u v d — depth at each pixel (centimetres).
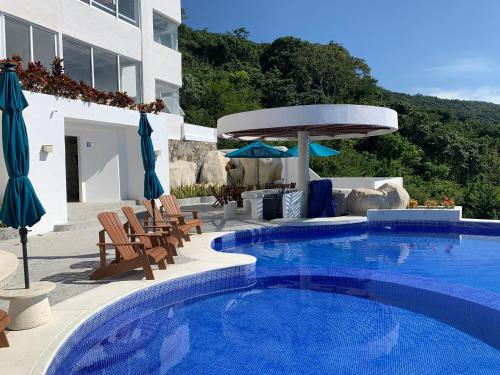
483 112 8550
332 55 5656
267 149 1825
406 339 607
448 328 652
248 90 4806
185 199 2108
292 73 5612
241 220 1554
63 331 512
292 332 634
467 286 793
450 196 2930
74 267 852
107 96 1619
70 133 1750
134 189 1834
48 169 1305
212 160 2519
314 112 1374
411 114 4562
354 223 1514
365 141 4044
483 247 1268
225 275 850
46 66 1584
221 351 572
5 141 521
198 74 4856
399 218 1551
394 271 995
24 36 1495
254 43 6831
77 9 1712
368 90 5422
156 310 732
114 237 776
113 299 638
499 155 4684
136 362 540
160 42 2411
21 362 434
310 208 1584
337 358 548
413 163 3959
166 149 1869
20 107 534
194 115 3909
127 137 1816
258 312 725
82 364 534
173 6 2488
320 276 901
